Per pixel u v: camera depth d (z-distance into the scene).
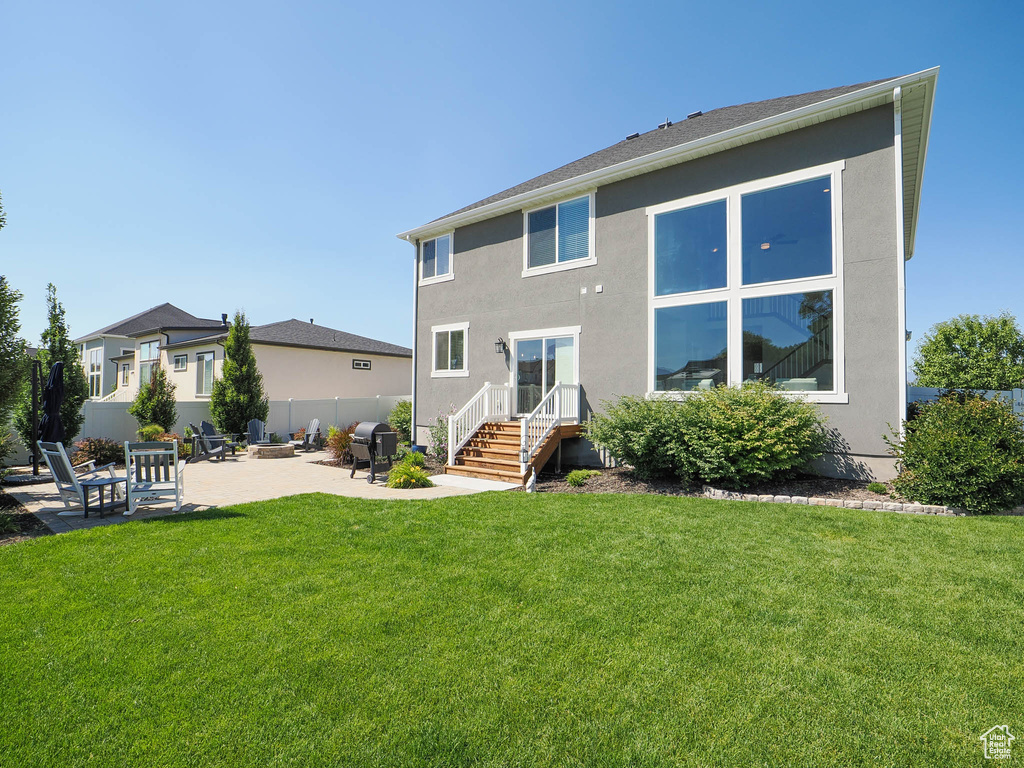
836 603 4.04
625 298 11.82
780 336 9.73
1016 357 28.59
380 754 2.39
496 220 14.49
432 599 4.14
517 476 10.43
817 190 9.45
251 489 9.70
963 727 2.59
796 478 9.16
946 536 5.79
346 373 24.08
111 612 3.89
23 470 12.71
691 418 8.97
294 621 3.74
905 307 8.53
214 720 2.63
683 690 2.90
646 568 4.84
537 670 3.09
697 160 10.88
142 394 17.45
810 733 2.54
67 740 2.49
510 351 13.97
